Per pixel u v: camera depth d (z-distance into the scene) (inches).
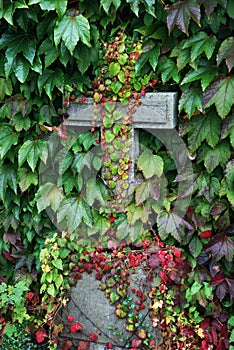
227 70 90.2
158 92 95.9
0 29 100.1
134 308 99.9
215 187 94.7
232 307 98.4
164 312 99.1
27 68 96.9
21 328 105.7
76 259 102.7
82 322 103.1
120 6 95.0
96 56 96.7
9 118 102.6
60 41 94.7
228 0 87.2
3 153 99.9
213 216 96.0
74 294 103.4
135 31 96.3
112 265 100.7
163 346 98.9
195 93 92.0
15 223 106.8
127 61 96.2
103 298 101.3
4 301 102.3
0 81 101.3
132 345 99.2
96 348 102.4
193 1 86.8
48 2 91.0
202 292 97.5
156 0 91.5
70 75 99.9
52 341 104.1
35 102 101.3
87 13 95.9
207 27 91.4
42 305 105.1
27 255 108.7
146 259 99.3
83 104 99.8
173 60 94.0
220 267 97.3
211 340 96.7
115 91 97.1
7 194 106.1
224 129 90.8
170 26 87.7
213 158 93.2
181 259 98.7
